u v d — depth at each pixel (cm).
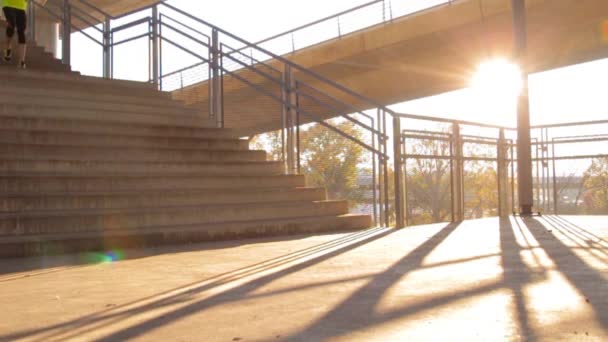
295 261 480
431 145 896
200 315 291
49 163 676
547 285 343
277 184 822
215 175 792
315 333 251
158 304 320
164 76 1019
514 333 241
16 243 532
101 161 710
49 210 614
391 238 651
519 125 1030
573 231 689
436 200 904
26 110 768
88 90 888
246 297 334
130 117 854
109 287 375
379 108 834
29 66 974
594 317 264
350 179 866
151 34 1037
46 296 348
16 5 891
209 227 654
